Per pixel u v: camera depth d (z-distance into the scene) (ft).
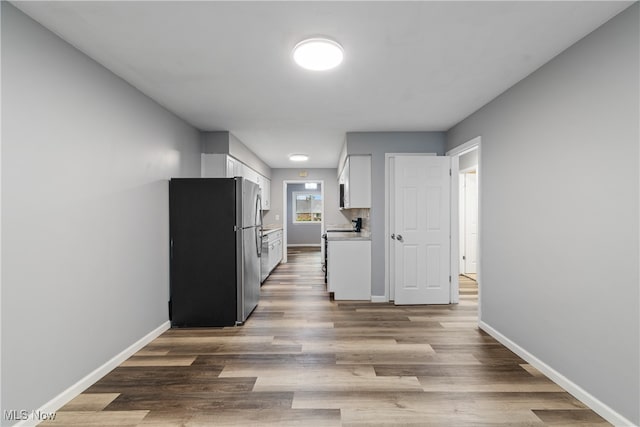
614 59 5.62
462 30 6.01
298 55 6.70
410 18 5.63
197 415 5.97
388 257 13.83
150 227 9.52
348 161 14.14
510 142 8.77
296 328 10.50
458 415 5.96
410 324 10.86
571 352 6.66
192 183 10.73
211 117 11.55
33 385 5.65
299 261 25.63
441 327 10.57
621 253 5.55
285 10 5.39
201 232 10.72
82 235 6.79
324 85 8.64
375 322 11.07
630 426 5.41
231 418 5.88
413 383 7.07
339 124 12.52
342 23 5.78
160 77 8.12
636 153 5.28
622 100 5.50
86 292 6.89
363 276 13.91
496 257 9.52
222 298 10.73
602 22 5.78
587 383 6.25
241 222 10.78
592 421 5.80
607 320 5.83
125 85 8.32
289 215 37.22
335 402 6.37
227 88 8.84
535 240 7.77
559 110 6.95
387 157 13.71
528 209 8.03
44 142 5.89
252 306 12.18
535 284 7.79
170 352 8.67
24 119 5.50
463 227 19.07
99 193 7.32
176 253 10.69
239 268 10.78
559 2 5.17
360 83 8.50
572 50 6.57
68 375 6.40
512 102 8.68
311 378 7.29
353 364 7.97
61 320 6.23
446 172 13.19
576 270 6.52
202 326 10.70
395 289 13.16
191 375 7.42
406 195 13.14
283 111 10.86
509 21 5.73
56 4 5.19
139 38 6.29
